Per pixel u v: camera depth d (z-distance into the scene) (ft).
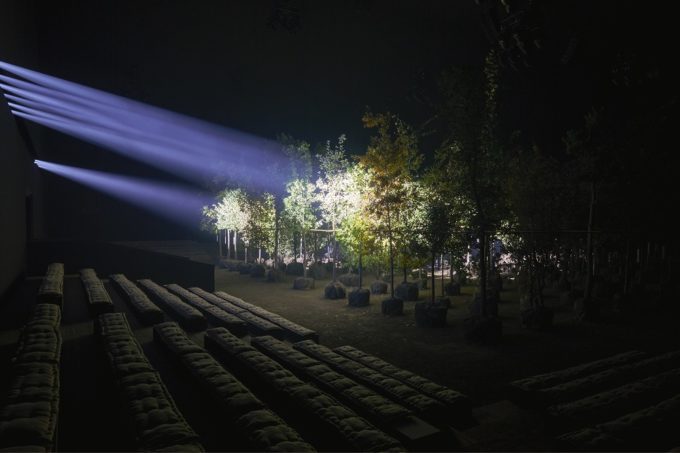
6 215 46.06
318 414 18.01
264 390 22.16
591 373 25.70
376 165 46.96
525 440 19.08
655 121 47.47
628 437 16.67
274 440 15.46
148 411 17.17
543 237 44.70
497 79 39.75
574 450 16.70
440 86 39.81
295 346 30.07
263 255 94.12
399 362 30.01
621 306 46.03
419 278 64.64
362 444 15.71
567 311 46.34
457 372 28.07
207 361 24.20
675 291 47.39
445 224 41.34
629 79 48.55
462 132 38.50
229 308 42.63
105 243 63.93
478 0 36.22
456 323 41.16
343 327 39.81
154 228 103.09
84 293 50.42
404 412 18.67
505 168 45.47
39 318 31.86
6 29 46.14
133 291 47.75
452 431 19.45
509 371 28.19
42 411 16.06
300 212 67.26
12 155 50.37
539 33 35.06
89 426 19.52
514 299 53.11
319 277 71.87
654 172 47.65
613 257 65.16
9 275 48.11
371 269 72.84
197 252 97.14
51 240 63.67
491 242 54.39
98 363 27.91
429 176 48.44
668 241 52.49
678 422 17.60
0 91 43.09
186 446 14.69
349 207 54.54
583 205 51.49
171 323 32.81
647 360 25.89
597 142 48.73
